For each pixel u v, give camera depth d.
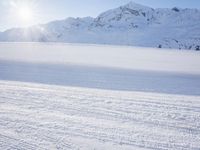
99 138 6.02
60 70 26.94
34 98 10.66
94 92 12.45
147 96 11.66
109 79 20.97
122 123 7.20
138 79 21.61
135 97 11.12
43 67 29.66
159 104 9.74
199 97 12.98
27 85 15.02
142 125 7.04
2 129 6.69
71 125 6.95
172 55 70.56
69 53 63.91
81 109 8.77
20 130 6.58
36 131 6.49
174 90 16.39
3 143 5.80
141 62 42.59
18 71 25.20
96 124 7.05
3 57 44.19
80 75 23.16
